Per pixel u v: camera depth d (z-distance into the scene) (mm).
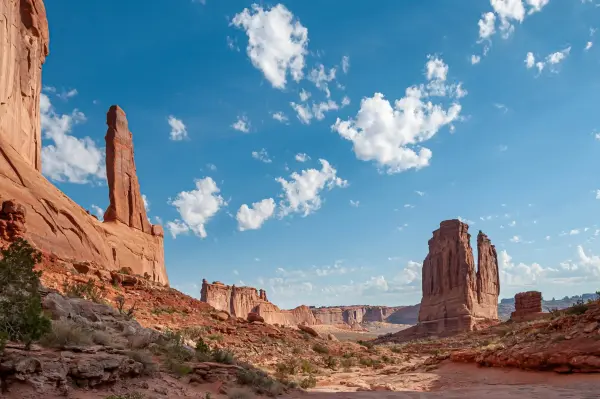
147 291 35625
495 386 18984
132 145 54844
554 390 15875
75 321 12852
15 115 35062
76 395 8492
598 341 19344
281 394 15117
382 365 36875
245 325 39000
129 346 12953
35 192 32500
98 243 38438
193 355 15734
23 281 10648
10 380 7758
